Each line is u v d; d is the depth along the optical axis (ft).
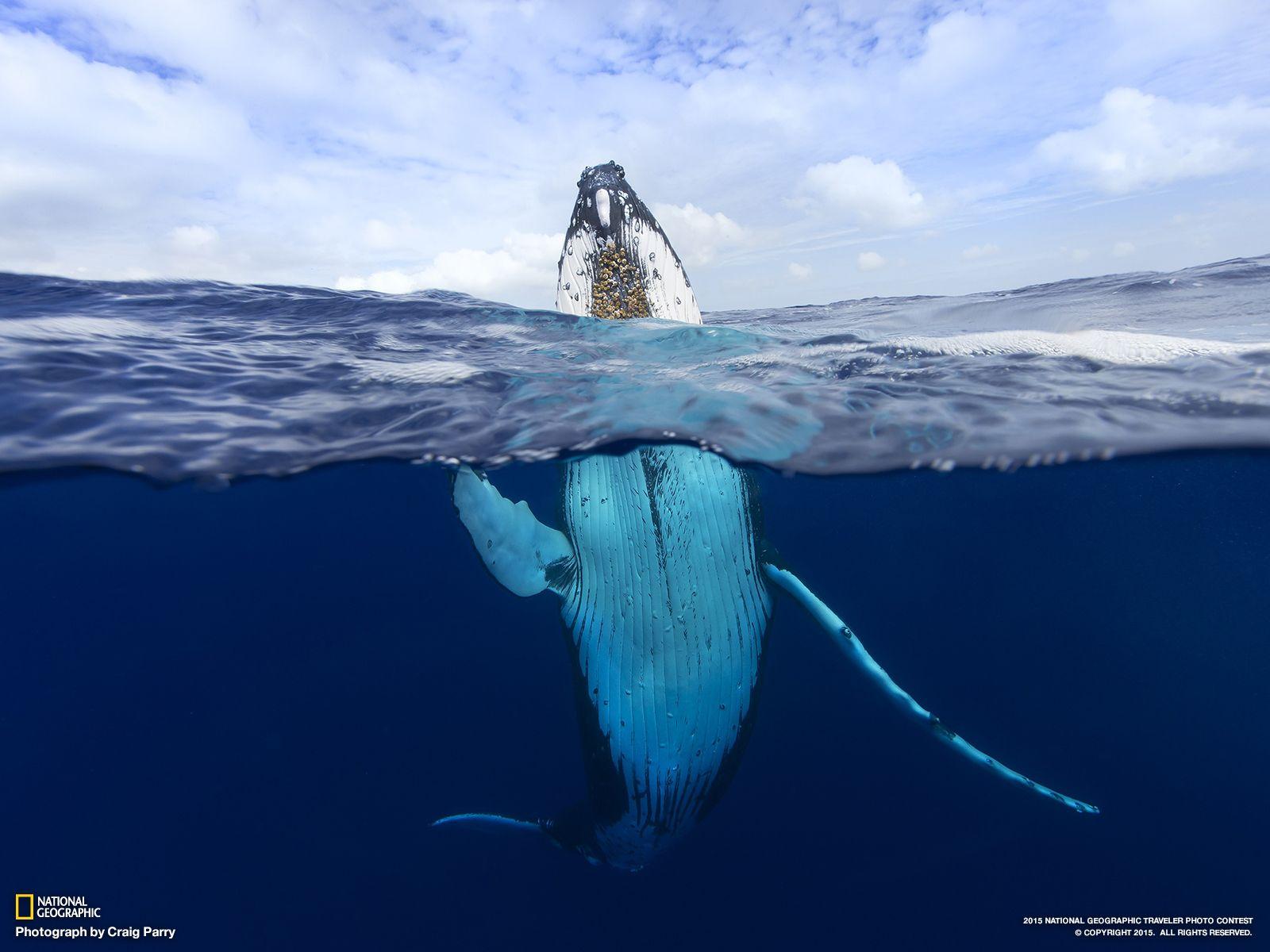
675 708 18.45
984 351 24.77
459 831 26.89
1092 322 32.22
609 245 25.32
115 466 14.52
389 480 26.03
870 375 21.86
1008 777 19.45
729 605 19.29
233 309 30.53
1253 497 34.50
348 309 31.60
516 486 28.58
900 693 19.77
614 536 19.07
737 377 21.86
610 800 19.42
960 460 15.94
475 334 27.86
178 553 52.65
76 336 23.00
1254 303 34.55
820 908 22.63
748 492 20.66
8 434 15.29
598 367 23.12
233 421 17.84
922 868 23.48
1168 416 17.16
